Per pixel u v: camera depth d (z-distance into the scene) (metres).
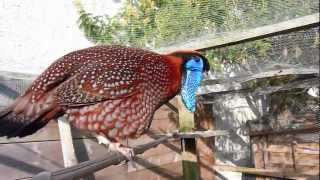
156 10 1.18
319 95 1.43
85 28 1.33
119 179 1.26
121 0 1.45
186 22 1.12
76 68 0.80
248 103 1.79
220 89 1.43
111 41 1.26
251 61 1.22
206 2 1.08
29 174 1.03
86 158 1.17
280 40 1.11
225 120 1.84
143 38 1.20
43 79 0.78
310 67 1.10
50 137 1.09
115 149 0.81
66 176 0.57
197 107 1.51
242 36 1.02
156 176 1.41
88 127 0.79
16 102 0.77
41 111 0.78
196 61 0.94
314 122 1.50
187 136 1.36
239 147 1.86
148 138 1.36
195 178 1.43
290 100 1.57
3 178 0.97
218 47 1.10
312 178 1.51
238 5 1.02
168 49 1.16
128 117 0.79
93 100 0.78
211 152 1.61
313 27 0.95
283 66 1.16
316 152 1.52
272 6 0.96
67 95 0.78
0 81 1.05
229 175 1.71
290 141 1.60
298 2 0.92
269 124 1.66
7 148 0.99
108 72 0.79
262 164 1.68
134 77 0.80
